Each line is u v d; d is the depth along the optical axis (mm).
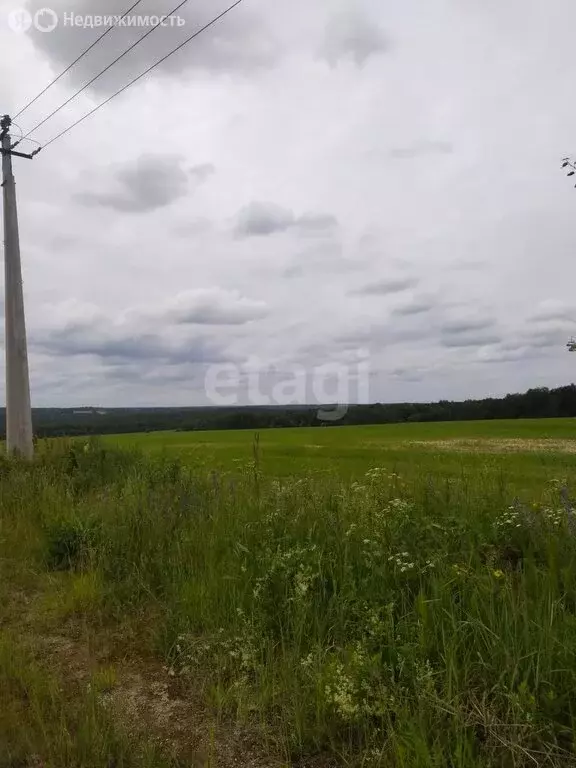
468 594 3906
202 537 5945
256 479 7707
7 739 3275
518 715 2912
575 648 3197
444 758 2744
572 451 9445
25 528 7512
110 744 3205
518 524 4895
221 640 4262
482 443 15094
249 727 3469
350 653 3676
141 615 5152
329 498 6211
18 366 13719
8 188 14211
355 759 3082
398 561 4242
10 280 13977
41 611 5332
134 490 8273
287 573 4590
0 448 14992
